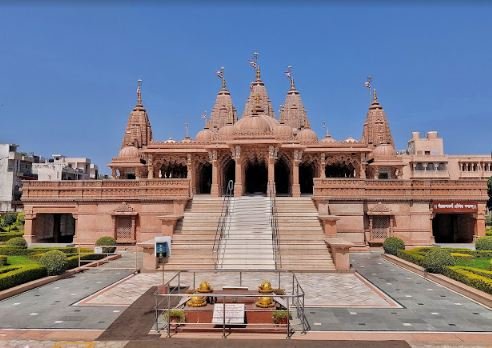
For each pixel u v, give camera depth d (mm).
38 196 29891
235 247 21594
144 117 47281
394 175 42688
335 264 19703
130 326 10922
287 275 18562
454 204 29344
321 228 23938
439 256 17812
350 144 39656
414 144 82500
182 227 24391
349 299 14031
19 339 9969
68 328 10820
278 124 40031
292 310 12570
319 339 9844
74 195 29562
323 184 28359
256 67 46281
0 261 19641
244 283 16656
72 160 89625
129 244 28703
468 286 15109
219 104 47219
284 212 26484
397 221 29000
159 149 39250
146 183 28781
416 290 15508
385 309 12719
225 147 34125
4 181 66812
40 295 14641
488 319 11633
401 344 9344
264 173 42406
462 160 75125
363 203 28469
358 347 9164
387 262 23125
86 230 29266
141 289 15617
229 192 35969
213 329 10469
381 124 45500
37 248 25266
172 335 10203
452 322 11344
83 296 14461
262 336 10148
